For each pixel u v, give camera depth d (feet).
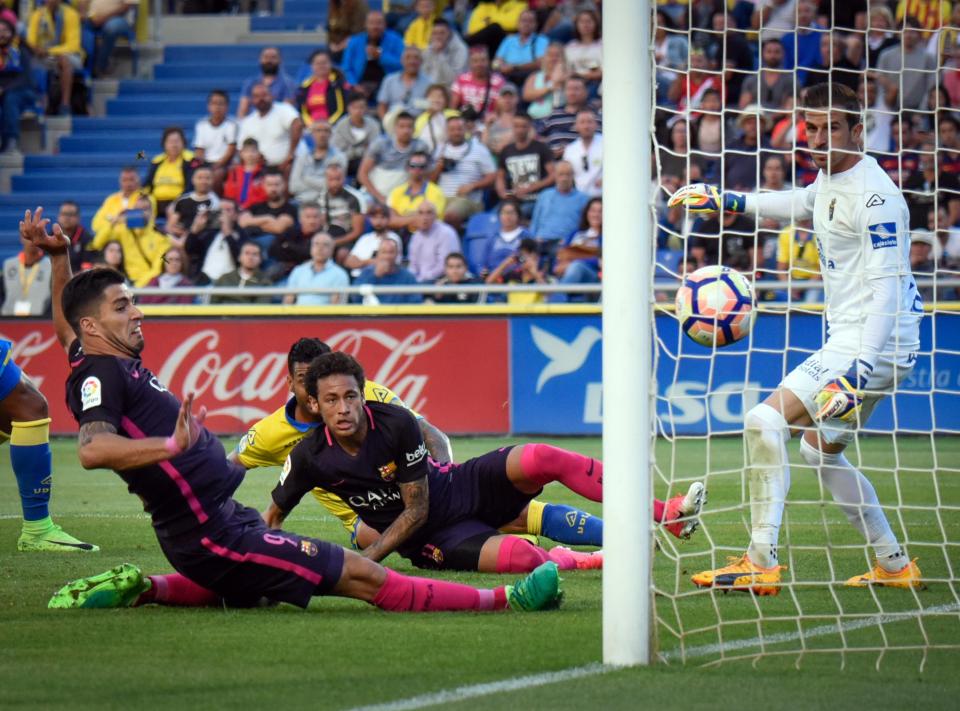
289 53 244.01
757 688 44.39
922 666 48.11
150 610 59.62
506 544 67.51
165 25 256.73
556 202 176.76
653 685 44.65
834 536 87.15
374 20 211.00
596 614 58.23
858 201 64.54
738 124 182.29
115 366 54.08
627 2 47.32
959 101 186.29
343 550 58.23
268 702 42.19
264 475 137.69
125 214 182.80
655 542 54.95
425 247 175.83
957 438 163.94
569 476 67.97
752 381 164.04
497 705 41.63
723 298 62.34
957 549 81.92
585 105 192.34
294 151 195.31
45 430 81.30
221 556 56.29
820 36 189.06
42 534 81.87
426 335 168.86
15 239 212.64
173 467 54.85
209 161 199.00
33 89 228.63
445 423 168.76
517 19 208.33
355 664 47.88
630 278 46.93
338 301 173.06
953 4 186.70
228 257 180.96
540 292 166.61
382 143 190.29
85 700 42.63
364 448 63.93
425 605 58.75
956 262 166.40
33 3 238.07
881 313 63.36
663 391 163.94
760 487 64.44
